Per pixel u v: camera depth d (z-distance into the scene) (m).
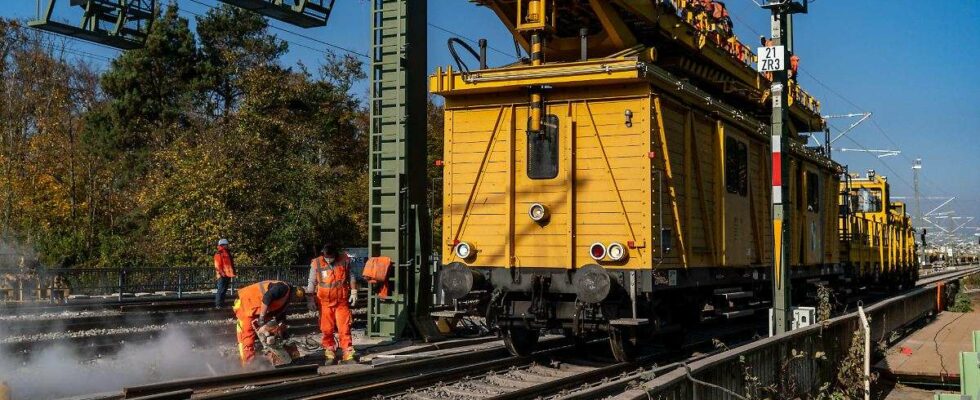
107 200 35.88
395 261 14.30
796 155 17.06
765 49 11.48
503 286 11.16
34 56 36.78
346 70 46.56
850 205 23.22
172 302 17.98
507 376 10.62
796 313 11.55
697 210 11.86
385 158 14.59
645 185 10.45
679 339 12.31
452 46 11.62
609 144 10.73
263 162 32.47
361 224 38.44
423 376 9.95
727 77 15.09
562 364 11.78
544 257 11.01
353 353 11.47
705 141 12.26
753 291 14.56
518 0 11.48
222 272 17.88
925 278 53.19
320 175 35.19
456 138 11.68
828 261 19.66
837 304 19.28
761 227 14.41
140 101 42.00
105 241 31.27
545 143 11.10
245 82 36.44
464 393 9.40
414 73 14.69
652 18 12.26
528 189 11.17
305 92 40.16
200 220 29.97
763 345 7.61
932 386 11.45
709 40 13.91
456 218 11.57
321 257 11.57
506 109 11.38
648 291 10.25
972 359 6.95
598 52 12.79
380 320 14.44
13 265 19.02
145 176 37.81
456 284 11.07
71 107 40.44
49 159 34.22
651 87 10.59
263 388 8.56
